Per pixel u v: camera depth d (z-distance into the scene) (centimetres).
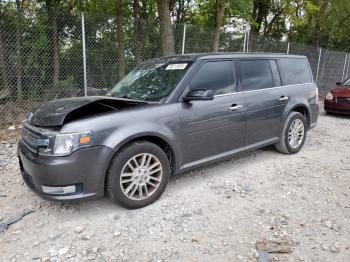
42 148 317
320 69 1523
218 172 473
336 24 1923
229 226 329
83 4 1012
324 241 303
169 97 381
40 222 336
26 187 420
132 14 1138
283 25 1966
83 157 313
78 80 796
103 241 303
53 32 764
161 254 284
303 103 562
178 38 961
